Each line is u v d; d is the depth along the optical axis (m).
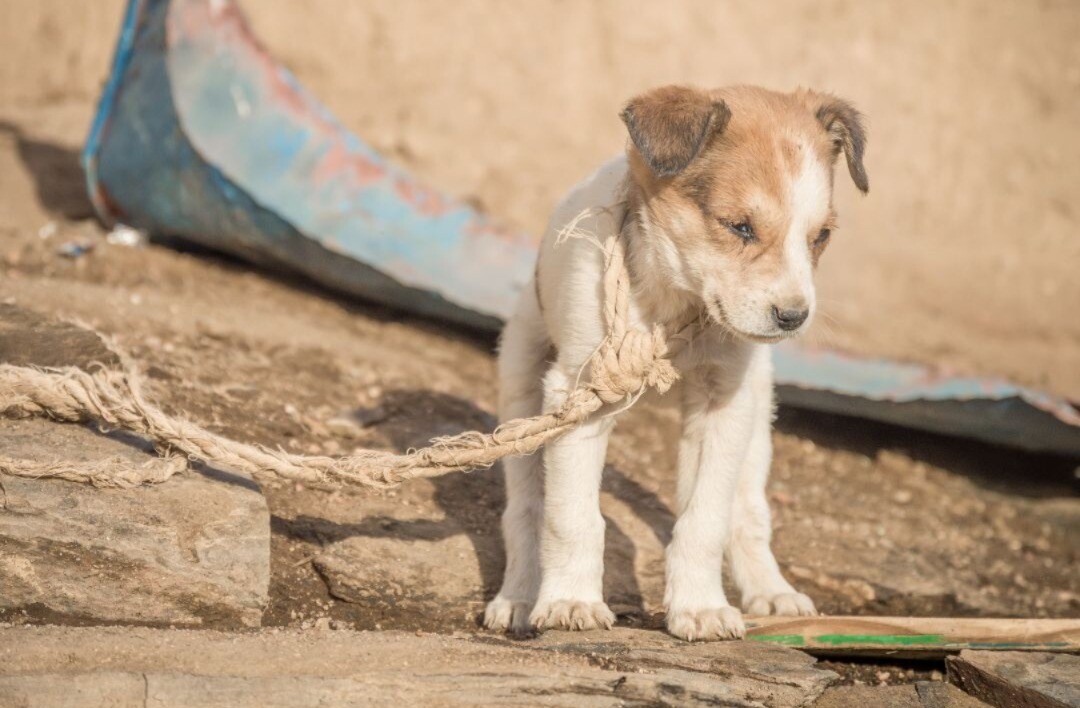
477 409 9.38
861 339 13.06
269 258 11.69
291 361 9.44
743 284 5.84
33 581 5.72
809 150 6.04
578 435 6.17
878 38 17.61
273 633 5.84
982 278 15.01
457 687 5.34
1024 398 10.47
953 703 6.16
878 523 9.34
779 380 10.84
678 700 5.47
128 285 10.70
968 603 8.07
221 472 6.46
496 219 13.90
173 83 11.40
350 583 6.63
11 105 16.94
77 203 12.93
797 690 5.70
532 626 6.29
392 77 15.79
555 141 15.58
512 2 16.55
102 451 6.21
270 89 11.55
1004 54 17.86
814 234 6.05
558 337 6.49
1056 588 8.76
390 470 6.16
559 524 6.21
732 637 6.14
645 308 6.27
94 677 4.98
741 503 7.19
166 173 11.46
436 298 11.15
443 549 7.14
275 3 15.91
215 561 6.02
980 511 10.29
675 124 5.93
